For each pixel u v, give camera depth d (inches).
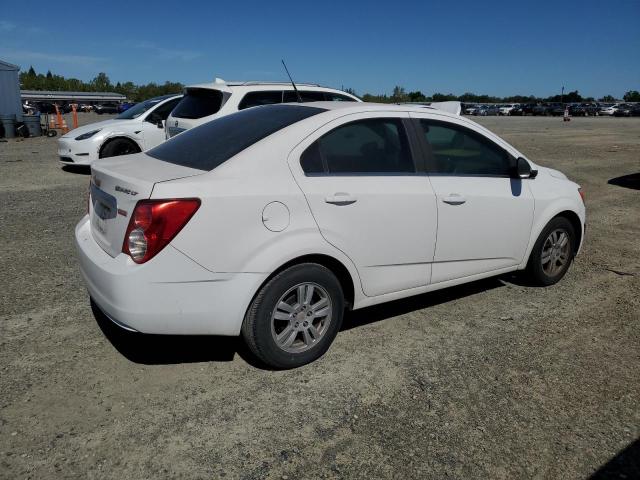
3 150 606.9
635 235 267.4
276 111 149.3
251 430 108.3
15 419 108.9
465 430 110.3
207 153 132.4
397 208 140.9
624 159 567.5
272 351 126.3
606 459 103.2
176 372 129.0
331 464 99.6
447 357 139.9
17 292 172.1
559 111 2439.7
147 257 112.0
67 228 250.4
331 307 134.0
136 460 98.8
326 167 132.8
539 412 117.0
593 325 161.5
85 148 414.6
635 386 128.3
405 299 179.3
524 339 151.3
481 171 165.5
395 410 116.3
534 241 180.7
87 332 146.8
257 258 119.6
